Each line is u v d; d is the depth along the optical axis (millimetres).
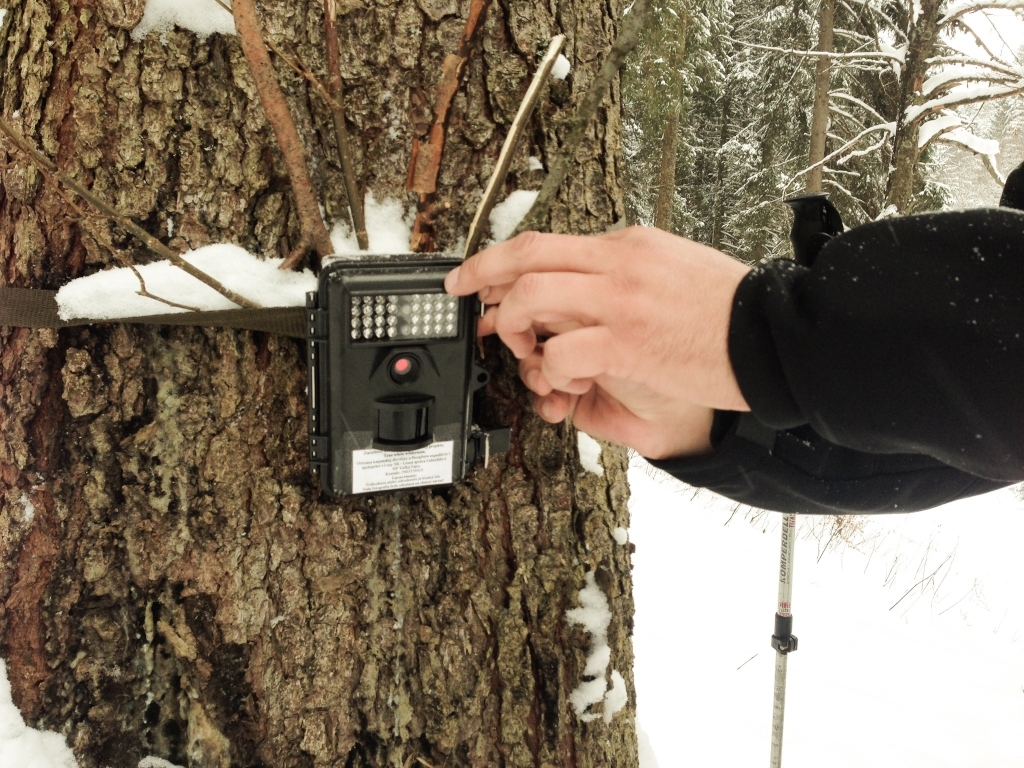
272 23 877
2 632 1004
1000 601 4527
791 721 2953
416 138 902
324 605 1034
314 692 1048
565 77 1030
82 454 954
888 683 3318
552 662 1148
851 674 3361
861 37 7285
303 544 1014
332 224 942
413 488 941
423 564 1072
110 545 979
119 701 1019
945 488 957
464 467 963
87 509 967
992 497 7367
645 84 9211
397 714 1099
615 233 777
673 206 12156
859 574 4566
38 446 954
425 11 939
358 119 933
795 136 10484
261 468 982
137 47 860
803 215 1001
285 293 911
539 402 1003
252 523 990
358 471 898
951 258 616
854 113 9664
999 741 2967
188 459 962
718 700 3057
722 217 13578
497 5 974
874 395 646
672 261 730
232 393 958
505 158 833
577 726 1182
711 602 3947
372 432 880
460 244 1001
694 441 987
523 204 1016
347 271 805
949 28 6039
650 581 4160
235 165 899
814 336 652
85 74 857
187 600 1001
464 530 1082
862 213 8898
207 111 884
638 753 1459
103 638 998
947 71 6066
